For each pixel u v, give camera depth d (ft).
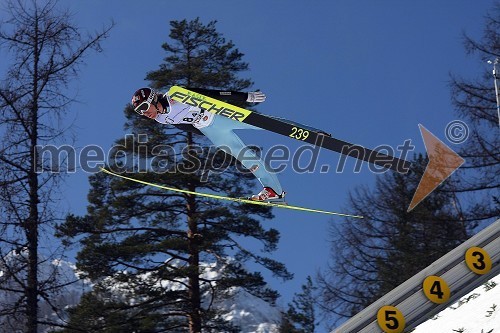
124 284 62.90
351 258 74.64
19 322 43.24
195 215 64.03
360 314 30.01
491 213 69.92
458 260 30.73
